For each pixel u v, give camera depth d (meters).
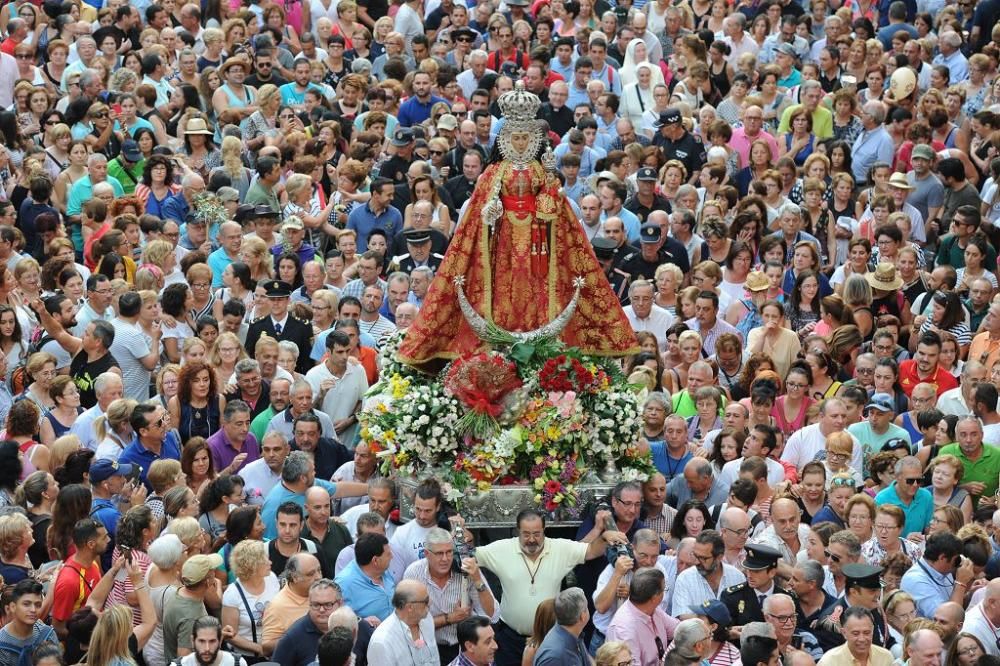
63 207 65.06
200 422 48.16
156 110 69.75
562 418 42.53
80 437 47.25
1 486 43.38
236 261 58.03
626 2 83.31
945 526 42.47
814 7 83.44
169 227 59.97
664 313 55.22
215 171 64.44
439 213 62.59
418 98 72.88
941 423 47.97
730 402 49.03
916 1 86.75
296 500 42.81
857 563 38.41
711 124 69.38
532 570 39.97
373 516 39.97
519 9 80.69
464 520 41.81
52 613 38.59
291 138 66.62
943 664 37.38
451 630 39.53
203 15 80.38
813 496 44.25
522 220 43.06
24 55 74.31
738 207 62.84
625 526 41.56
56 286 55.91
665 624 38.38
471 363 42.47
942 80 76.25
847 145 68.38
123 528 38.78
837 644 38.38
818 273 57.91
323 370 50.12
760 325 56.00
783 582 39.22
